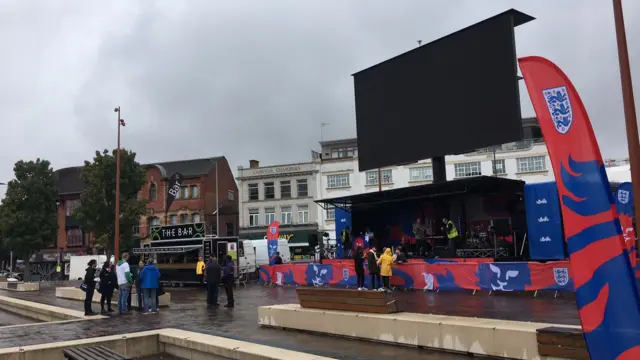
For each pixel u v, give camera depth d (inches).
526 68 212.8
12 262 2258.9
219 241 1104.8
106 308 664.4
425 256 931.3
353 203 1066.1
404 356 318.0
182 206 2123.5
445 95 831.1
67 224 2224.4
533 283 599.2
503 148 1927.9
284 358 297.0
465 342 316.2
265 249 1333.7
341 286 842.8
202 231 1138.0
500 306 511.8
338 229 1162.0
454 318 351.6
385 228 1093.8
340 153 2341.3
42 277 1701.5
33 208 1675.7
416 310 505.4
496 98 756.6
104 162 1469.0
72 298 849.5
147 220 2127.2
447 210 1007.6
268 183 2182.6
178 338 384.8
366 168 960.3
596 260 189.9
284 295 775.7
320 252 1238.9
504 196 936.9
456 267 676.7
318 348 349.4
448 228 894.4
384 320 361.1
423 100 866.8
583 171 195.5
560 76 203.8
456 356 314.5
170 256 1170.6
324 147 2363.4
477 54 788.0
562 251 749.3
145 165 2172.7
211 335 391.2
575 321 406.6
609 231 187.2
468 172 1940.2
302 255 2005.4
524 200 829.2
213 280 653.3
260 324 463.2
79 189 2244.1
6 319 701.9
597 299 188.5
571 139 199.3
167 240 1193.4
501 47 754.8
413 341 342.6
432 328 333.1
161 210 2130.9
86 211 1459.2
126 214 1465.3
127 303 624.7
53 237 1720.0
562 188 200.8
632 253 514.6
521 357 288.5
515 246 849.5
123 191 1492.4
